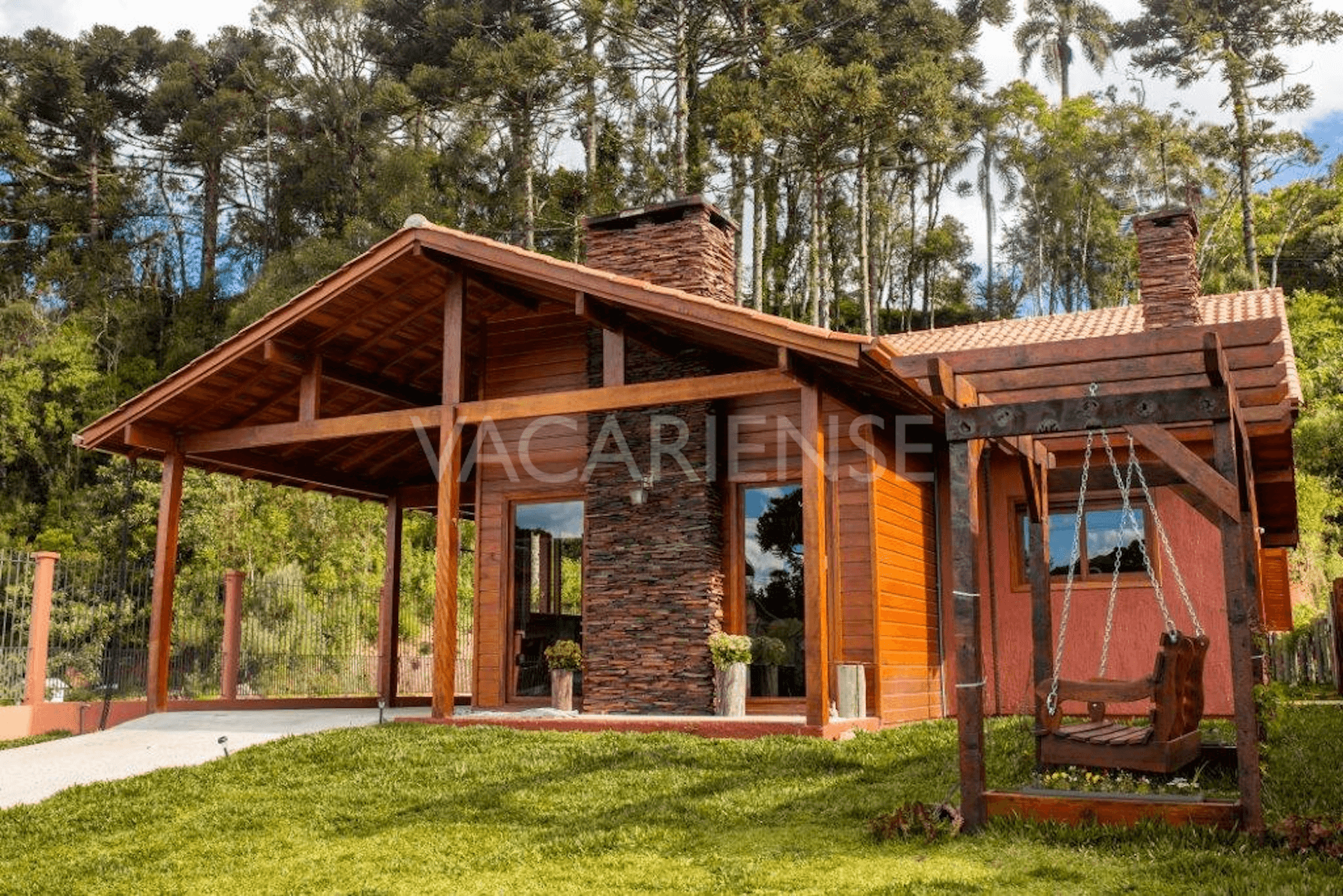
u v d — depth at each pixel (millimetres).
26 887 6375
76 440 12609
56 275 41500
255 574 25141
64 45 49250
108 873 6562
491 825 7137
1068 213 54812
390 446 15383
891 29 40969
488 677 12992
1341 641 16781
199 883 6219
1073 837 5965
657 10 37969
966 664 6477
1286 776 7410
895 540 11695
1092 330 15203
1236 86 46625
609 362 11133
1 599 13992
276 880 6191
